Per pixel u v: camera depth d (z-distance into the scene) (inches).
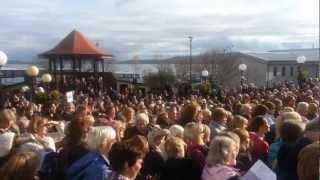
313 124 231.9
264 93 1000.2
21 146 236.2
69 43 1984.5
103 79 1790.1
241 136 260.2
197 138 259.1
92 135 208.8
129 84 1878.7
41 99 935.0
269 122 385.1
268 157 252.4
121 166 189.3
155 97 1100.5
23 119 344.5
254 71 3614.7
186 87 1411.2
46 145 266.1
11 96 1043.9
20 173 162.4
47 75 1341.0
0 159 222.7
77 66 1941.4
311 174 146.3
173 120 439.8
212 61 3521.2
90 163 199.2
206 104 639.8
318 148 150.6
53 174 204.1
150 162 233.5
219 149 205.8
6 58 793.6
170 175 227.9
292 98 582.9
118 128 317.1
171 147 234.2
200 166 227.0
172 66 3956.7
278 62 3560.5
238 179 196.5
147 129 326.0
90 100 903.1
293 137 232.2
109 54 2030.0
